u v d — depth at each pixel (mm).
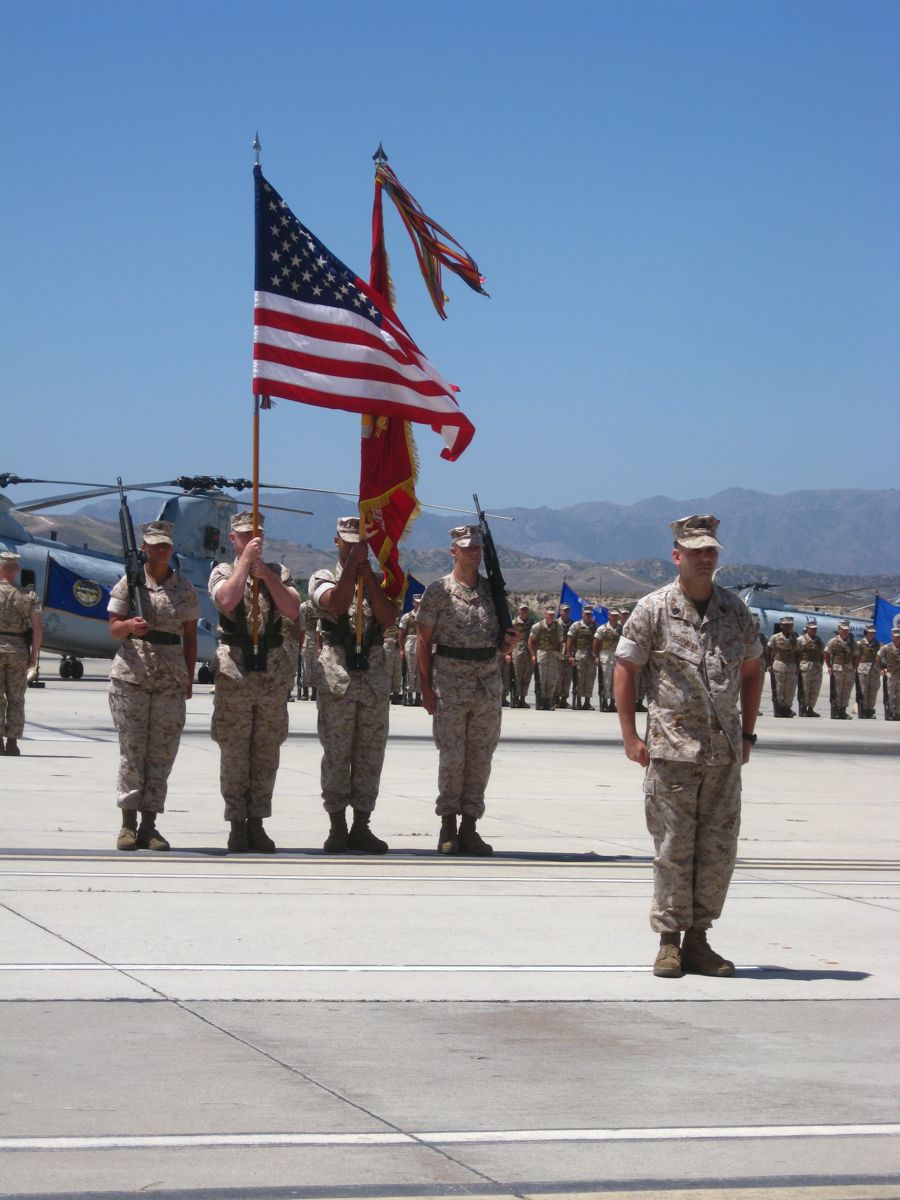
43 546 36438
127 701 10250
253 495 10625
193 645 10586
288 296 11109
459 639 10719
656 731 7137
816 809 14344
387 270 12258
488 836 11781
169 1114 4844
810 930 8141
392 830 11938
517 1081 5328
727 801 7094
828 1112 5082
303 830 11734
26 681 16703
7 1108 4844
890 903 9008
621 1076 5430
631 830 12359
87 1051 5473
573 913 8406
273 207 11172
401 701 34250
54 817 11672
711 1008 6457
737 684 7180
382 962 7055
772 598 58719
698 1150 4684
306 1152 4559
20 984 6375
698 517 7230
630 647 7266
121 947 7113
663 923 7051
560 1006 6414
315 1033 5840
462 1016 6184
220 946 7227
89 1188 4215
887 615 40594
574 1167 4508
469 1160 4539
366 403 11141
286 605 10281
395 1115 4926
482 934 7758
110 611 10375
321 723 10656
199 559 38906
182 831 11367
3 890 8438
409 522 11156
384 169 12266
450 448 11789
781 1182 4430
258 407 10812
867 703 35625
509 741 22672
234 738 10344
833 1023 6262
